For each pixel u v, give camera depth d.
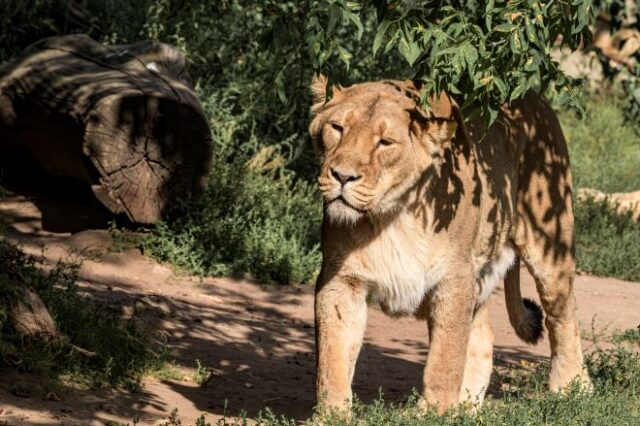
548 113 10.78
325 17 8.98
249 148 20.03
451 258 8.92
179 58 17.17
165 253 16.11
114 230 16.08
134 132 15.66
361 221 8.53
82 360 10.05
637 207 24.23
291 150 20.03
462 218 8.99
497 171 9.80
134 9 20.62
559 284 10.63
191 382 10.76
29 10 20.03
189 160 16.19
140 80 16.08
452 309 8.97
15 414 8.24
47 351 9.60
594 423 9.40
